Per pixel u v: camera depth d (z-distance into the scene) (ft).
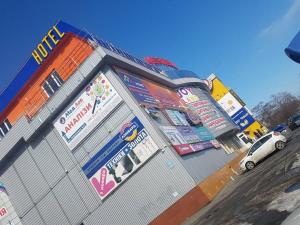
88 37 82.02
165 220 61.57
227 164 83.46
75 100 72.13
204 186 62.75
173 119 78.07
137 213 64.18
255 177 57.52
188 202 61.00
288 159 53.62
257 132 175.52
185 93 109.50
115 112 68.69
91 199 68.23
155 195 63.36
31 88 88.89
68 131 72.02
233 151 105.50
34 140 75.36
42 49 87.71
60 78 85.15
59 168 72.13
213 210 49.47
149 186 64.08
